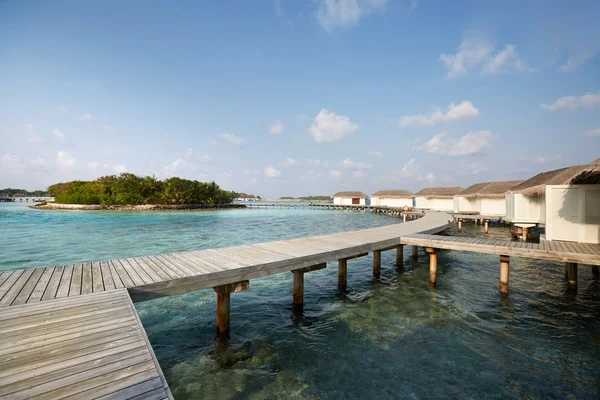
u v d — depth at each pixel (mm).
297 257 7543
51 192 86625
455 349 5918
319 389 4723
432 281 10164
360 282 10469
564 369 5250
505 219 22000
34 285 5145
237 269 6387
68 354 2943
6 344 3102
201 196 70438
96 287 5082
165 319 7270
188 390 4676
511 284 10031
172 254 7898
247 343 6152
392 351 5859
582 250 8430
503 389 4723
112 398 2312
